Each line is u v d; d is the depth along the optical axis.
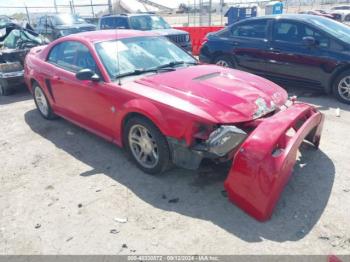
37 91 5.69
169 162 3.55
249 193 2.88
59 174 3.92
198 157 3.17
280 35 6.86
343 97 6.15
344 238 2.68
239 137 3.05
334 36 6.13
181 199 3.29
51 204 3.33
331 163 3.86
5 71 7.32
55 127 5.45
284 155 2.81
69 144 4.75
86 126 4.68
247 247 2.63
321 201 3.17
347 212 3.00
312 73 6.45
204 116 3.06
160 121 3.30
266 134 2.88
